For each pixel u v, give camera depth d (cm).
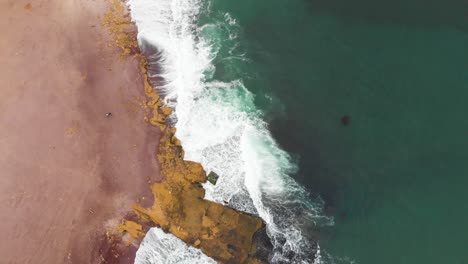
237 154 2167
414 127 2138
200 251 1948
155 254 1945
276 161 2147
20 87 2333
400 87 2241
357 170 2088
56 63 2412
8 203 2055
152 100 2328
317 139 2189
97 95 2327
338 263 1895
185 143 2208
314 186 2081
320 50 2423
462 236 1891
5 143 2188
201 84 2384
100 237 1995
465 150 2064
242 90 2358
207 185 2097
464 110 2153
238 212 2017
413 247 1889
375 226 1955
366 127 2173
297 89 2333
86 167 2139
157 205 2052
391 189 2022
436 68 2275
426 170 2042
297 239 1955
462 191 1978
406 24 2436
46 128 2227
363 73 2314
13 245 1977
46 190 2083
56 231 2003
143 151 2181
